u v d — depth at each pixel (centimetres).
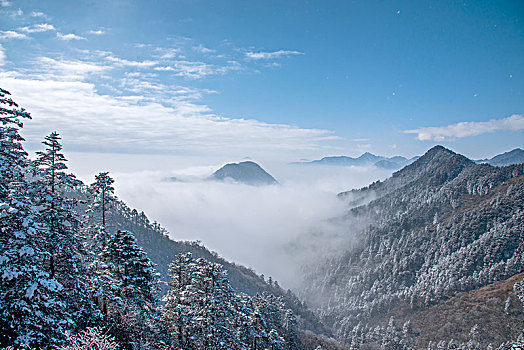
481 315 10638
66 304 1714
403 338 11356
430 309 12525
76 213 1791
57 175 1688
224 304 2708
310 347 7538
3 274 1287
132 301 2256
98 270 2138
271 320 4769
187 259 3005
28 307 1362
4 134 1354
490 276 12631
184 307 2689
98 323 2019
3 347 1329
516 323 9562
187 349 2647
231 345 2828
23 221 1331
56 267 1723
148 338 2411
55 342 1463
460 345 9612
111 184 2347
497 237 14875
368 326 13425
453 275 14100
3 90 1345
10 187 1466
